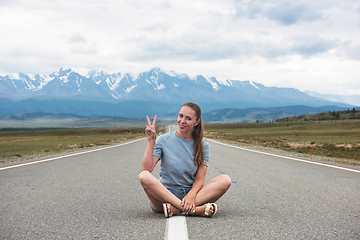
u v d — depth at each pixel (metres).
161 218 3.41
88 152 14.09
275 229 3.03
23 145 27.55
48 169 7.95
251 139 35.19
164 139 3.62
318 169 8.33
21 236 2.79
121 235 2.79
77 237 2.75
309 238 2.76
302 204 4.23
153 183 3.36
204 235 2.79
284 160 10.79
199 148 3.57
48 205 4.08
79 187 5.49
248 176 7.08
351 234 2.89
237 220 3.35
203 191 3.56
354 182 6.20
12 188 5.33
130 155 12.61
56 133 94.44
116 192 5.06
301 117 173.12
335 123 87.50
